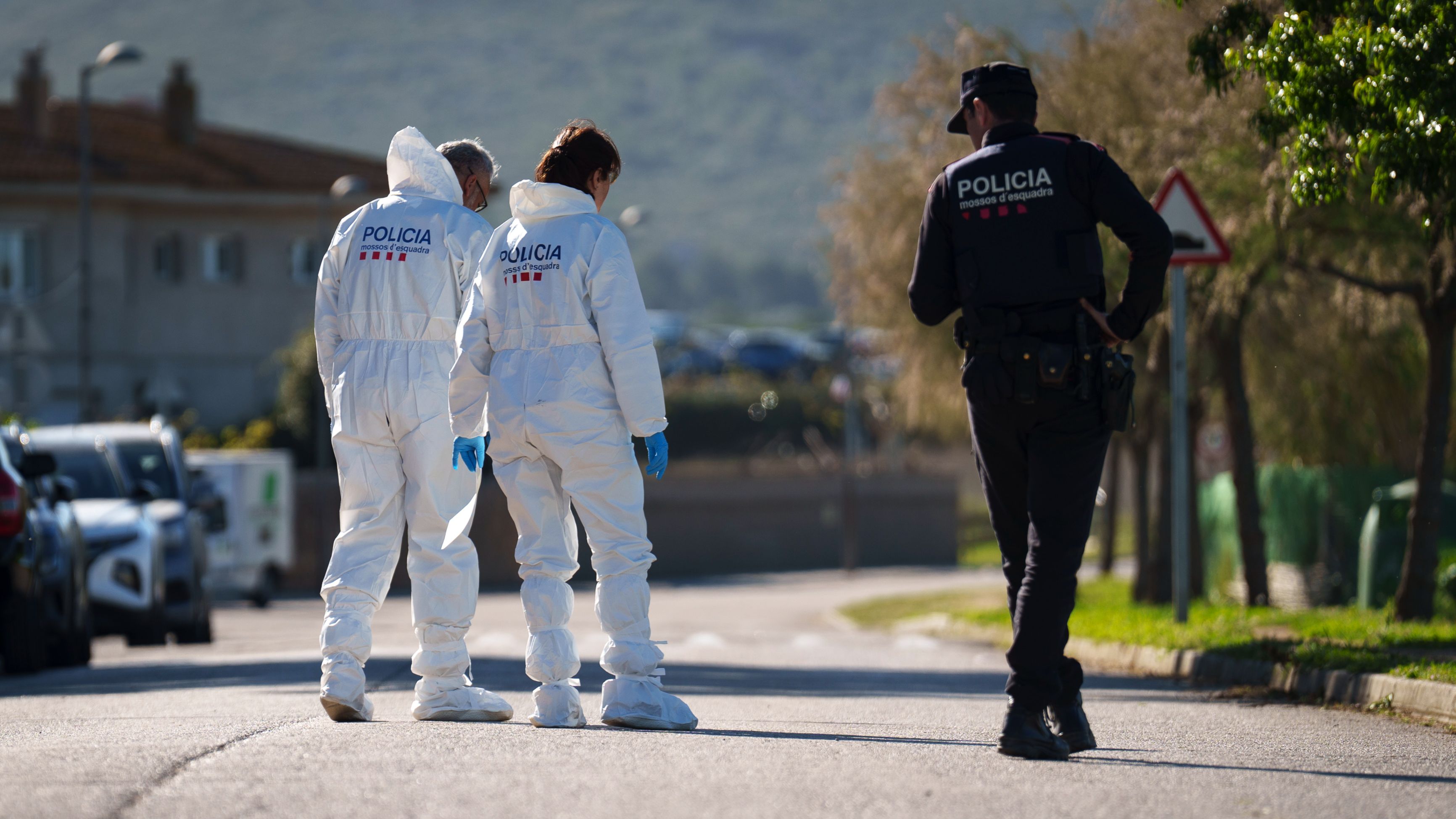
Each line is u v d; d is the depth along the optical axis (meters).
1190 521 80.94
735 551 191.38
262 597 121.62
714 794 18.59
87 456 64.44
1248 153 53.12
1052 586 21.72
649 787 18.84
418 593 25.17
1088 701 35.66
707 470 195.00
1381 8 33.75
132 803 17.53
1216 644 45.25
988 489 22.72
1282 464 85.56
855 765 20.94
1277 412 81.12
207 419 174.88
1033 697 21.84
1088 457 21.72
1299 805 19.33
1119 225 21.59
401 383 25.03
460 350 24.28
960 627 79.56
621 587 24.09
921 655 57.41
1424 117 32.75
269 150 187.75
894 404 111.31
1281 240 54.25
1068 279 21.69
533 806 17.66
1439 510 53.72
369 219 25.62
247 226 177.00
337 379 25.45
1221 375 66.88
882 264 79.62
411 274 25.20
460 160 27.16
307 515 159.00
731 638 75.12
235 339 176.12
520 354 24.02
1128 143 60.94
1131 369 21.78
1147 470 90.50
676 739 22.91
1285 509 81.50
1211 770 21.95
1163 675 46.03
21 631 45.62
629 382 23.55
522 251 24.06
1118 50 63.44
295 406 164.38
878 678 43.78
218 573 115.44
